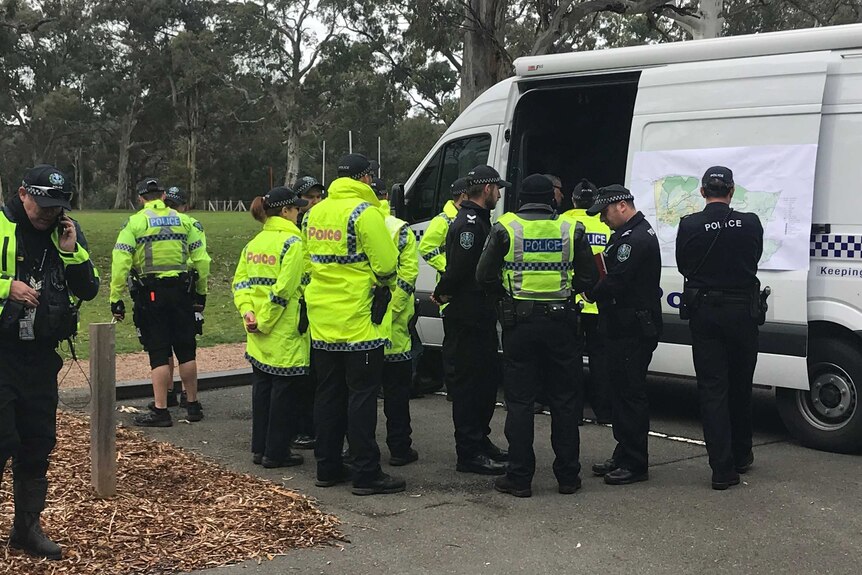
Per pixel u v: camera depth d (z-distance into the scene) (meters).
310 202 6.83
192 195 64.50
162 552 4.20
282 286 5.71
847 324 6.16
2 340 3.93
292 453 6.45
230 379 8.96
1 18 27.83
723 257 5.36
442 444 6.67
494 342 5.85
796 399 6.57
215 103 60.38
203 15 59.66
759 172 6.48
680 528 4.74
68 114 58.28
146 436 6.76
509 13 19.80
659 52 7.06
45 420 4.11
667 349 6.95
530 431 5.29
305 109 52.81
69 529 4.38
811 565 4.23
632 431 5.56
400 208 8.20
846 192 6.19
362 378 5.32
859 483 5.60
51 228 4.02
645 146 7.09
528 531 4.69
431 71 35.91
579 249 5.22
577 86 7.57
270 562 4.18
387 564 4.21
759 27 22.11
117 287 6.90
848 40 6.21
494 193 5.70
